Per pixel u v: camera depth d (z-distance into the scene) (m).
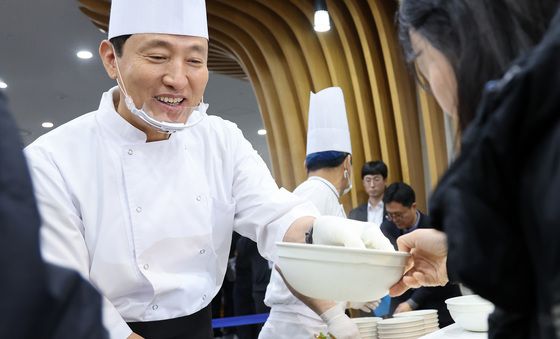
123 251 1.40
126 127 1.41
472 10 0.61
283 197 1.53
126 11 1.34
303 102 5.02
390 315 2.85
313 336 2.29
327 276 1.05
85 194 1.38
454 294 2.84
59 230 1.33
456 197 0.54
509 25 0.61
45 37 6.43
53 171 1.36
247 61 5.66
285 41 5.07
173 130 1.38
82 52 6.88
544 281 0.47
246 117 10.09
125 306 1.41
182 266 1.46
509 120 0.49
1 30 6.17
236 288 4.86
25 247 0.40
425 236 1.16
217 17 5.37
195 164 1.51
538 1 0.60
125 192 1.41
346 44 4.52
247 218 1.55
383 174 3.97
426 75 0.75
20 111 9.19
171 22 1.33
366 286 1.05
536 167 0.48
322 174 2.61
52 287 0.42
